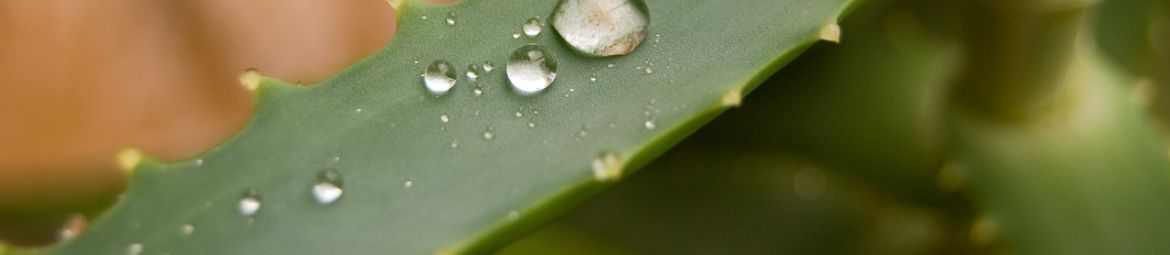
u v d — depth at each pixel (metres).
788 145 0.26
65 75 0.30
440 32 0.16
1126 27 0.24
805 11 0.16
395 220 0.15
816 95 0.25
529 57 0.16
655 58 0.16
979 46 0.20
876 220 0.27
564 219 0.26
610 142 0.15
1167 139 0.23
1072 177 0.20
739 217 0.27
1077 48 0.20
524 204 0.15
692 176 0.27
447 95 0.16
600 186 0.15
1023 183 0.20
